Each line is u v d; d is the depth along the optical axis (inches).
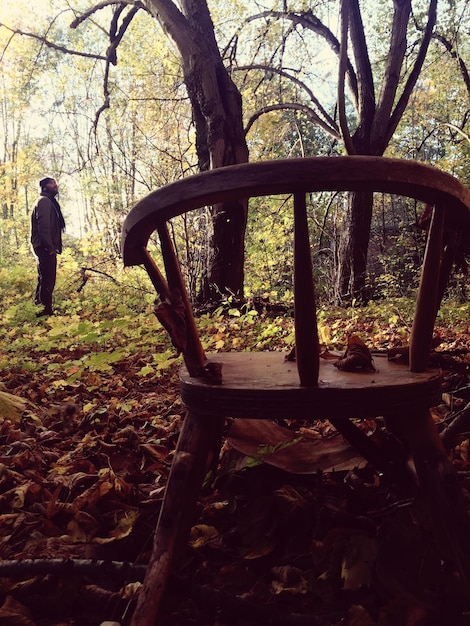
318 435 110.1
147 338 250.4
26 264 748.0
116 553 70.1
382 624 53.2
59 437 120.3
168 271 56.1
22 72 673.0
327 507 71.6
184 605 58.7
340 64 362.6
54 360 223.0
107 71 550.6
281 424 116.7
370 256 693.9
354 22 502.6
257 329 262.1
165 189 52.0
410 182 49.1
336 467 75.3
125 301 434.3
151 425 125.5
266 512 71.4
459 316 303.4
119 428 127.0
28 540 72.9
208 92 381.4
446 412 107.5
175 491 55.2
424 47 490.0
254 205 539.2
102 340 238.4
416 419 56.1
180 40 386.0
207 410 54.9
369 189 50.1
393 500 73.7
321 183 48.1
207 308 363.6
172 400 149.9
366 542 60.7
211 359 74.7
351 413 52.3
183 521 54.7
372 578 58.4
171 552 53.2
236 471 82.9
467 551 49.5
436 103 802.2
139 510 78.4
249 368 66.9
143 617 49.8
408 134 810.2
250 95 648.4
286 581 61.0
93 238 514.6
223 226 377.7
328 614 55.2
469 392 111.0
